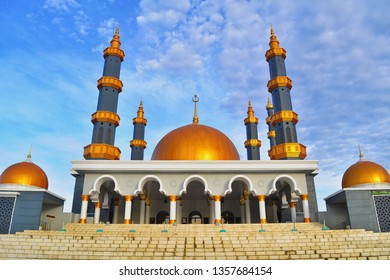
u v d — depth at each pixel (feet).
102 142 84.12
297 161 72.69
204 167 71.97
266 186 72.95
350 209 65.67
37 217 64.18
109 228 64.34
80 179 88.63
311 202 85.10
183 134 85.71
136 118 118.62
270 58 96.99
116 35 99.04
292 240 46.88
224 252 40.50
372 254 41.52
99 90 91.25
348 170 76.79
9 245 45.06
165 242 45.06
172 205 70.85
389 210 65.00
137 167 71.82
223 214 95.86
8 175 69.82
